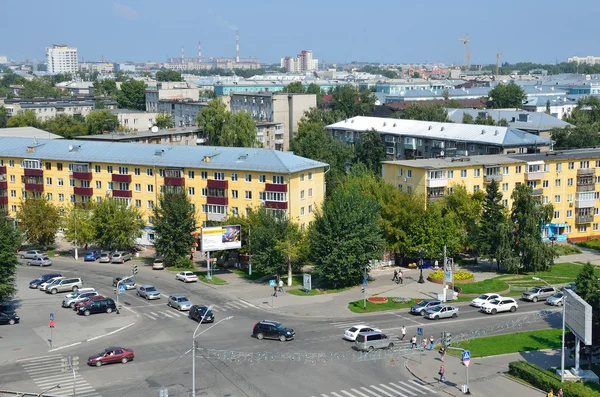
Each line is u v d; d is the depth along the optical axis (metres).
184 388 70.31
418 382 72.69
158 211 128.12
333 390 70.19
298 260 116.38
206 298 106.81
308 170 133.12
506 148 170.75
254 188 131.25
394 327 92.25
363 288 106.94
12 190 153.62
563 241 148.38
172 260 127.81
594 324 76.44
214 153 138.00
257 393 69.12
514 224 123.19
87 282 116.31
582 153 153.62
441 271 118.62
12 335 88.12
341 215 110.56
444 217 126.19
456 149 185.00
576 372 73.25
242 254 126.12
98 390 69.75
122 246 136.00
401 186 141.88
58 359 79.19
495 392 70.12
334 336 88.12
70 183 148.25
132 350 81.69
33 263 129.12
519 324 93.88
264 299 106.06
